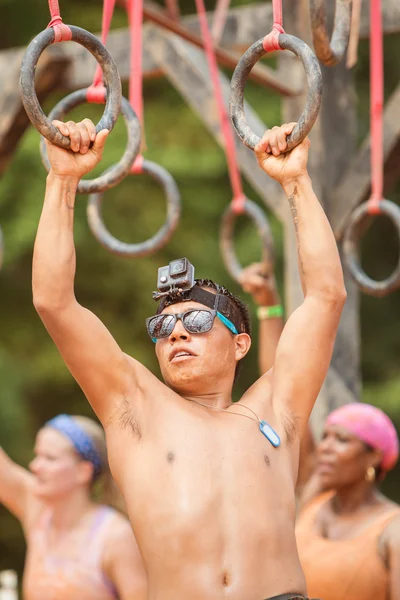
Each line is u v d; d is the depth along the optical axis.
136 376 7.03
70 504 11.15
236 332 7.29
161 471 6.68
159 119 25.66
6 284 26.52
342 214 12.52
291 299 12.59
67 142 6.86
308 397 7.14
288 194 7.18
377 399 25.52
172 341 7.13
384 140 12.32
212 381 7.11
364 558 9.49
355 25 8.42
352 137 12.88
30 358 26.41
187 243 25.70
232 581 6.41
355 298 12.89
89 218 10.88
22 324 26.61
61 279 6.82
